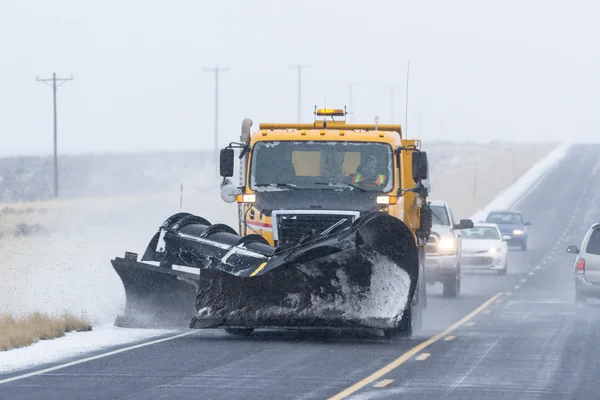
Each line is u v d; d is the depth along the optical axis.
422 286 59.22
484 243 105.56
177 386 35.88
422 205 60.41
